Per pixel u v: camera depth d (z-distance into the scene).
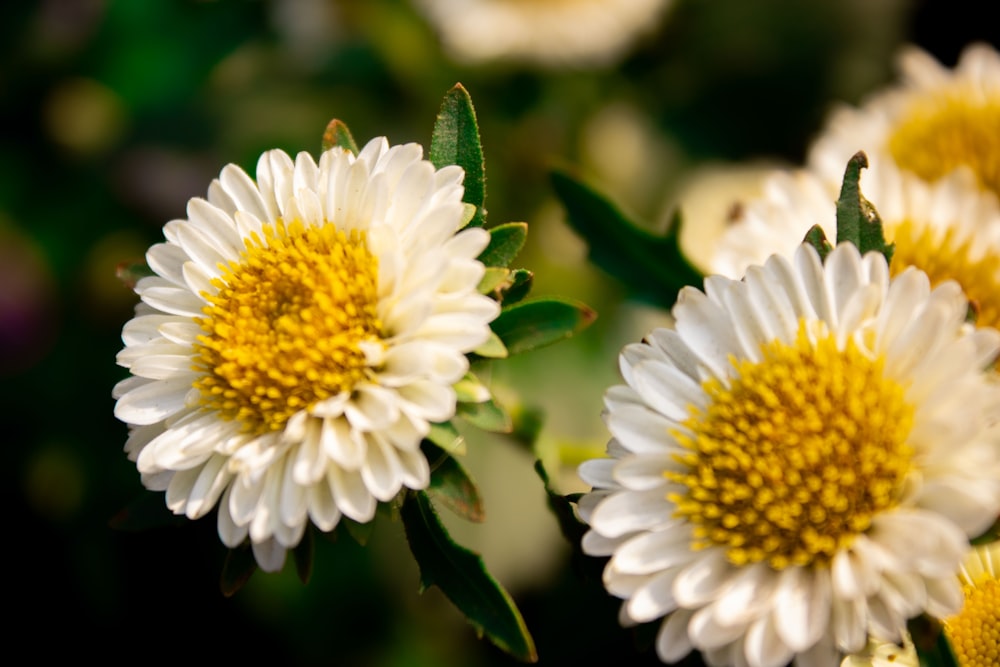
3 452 0.40
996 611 0.30
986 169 0.35
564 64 0.47
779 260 0.29
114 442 0.40
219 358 0.30
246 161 0.44
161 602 0.40
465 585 0.29
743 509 0.29
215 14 0.46
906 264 0.33
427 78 0.46
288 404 0.29
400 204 0.30
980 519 0.27
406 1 0.46
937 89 0.37
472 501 0.29
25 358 0.40
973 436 0.28
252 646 0.40
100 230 0.43
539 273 0.44
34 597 0.40
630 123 0.48
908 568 0.27
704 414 0.29
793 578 0.28
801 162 0.50
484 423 0.29
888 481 0.28
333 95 0.46
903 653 0.29
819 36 0.51
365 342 0.29
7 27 0.45
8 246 0.42
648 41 0.50
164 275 0.31
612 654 0.38
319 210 0.30
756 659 0.28
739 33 0.51
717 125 0.50
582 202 0.35
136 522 0.30
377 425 0.29
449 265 0.29
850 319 0.29
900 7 0.50
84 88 0.45
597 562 0.30
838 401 0.29
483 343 0.29
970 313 0.30
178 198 0.43
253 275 0.30
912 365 0.28
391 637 0.40
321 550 0.39
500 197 0.46
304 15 0.46
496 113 0.46
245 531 0.29
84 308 0.42
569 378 0.41
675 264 0.35
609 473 0.29
